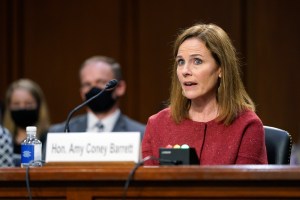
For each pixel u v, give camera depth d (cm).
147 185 422
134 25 1239
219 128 576
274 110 1191
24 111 973
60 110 1254
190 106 598
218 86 584
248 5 1198
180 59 572
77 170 425
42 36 1266
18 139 967
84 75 916
